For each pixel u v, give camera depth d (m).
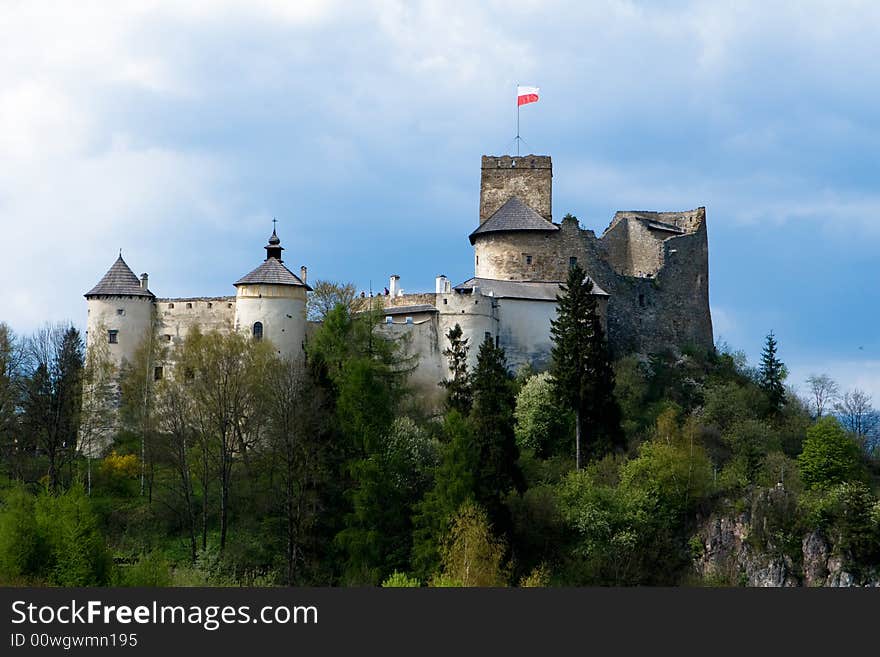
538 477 102.00
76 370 112.56
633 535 94.19
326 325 107.81
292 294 114.56
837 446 104.44
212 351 105.12
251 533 95.12
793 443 115.06
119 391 114.44
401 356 112.06
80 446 108.56
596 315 109.75
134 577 81.50
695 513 99.19
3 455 107.69
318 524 93.69
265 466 100.00
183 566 90.94
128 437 111.19
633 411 114.88
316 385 100.38
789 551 94.06
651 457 100.69
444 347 114.69
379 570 89.69
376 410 99.38
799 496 98.50
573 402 105.38
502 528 92.19
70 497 84.31
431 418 110.31
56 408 108.19
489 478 94.31
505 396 102.88
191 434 103.00
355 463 94.44
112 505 100.06
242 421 104.69
